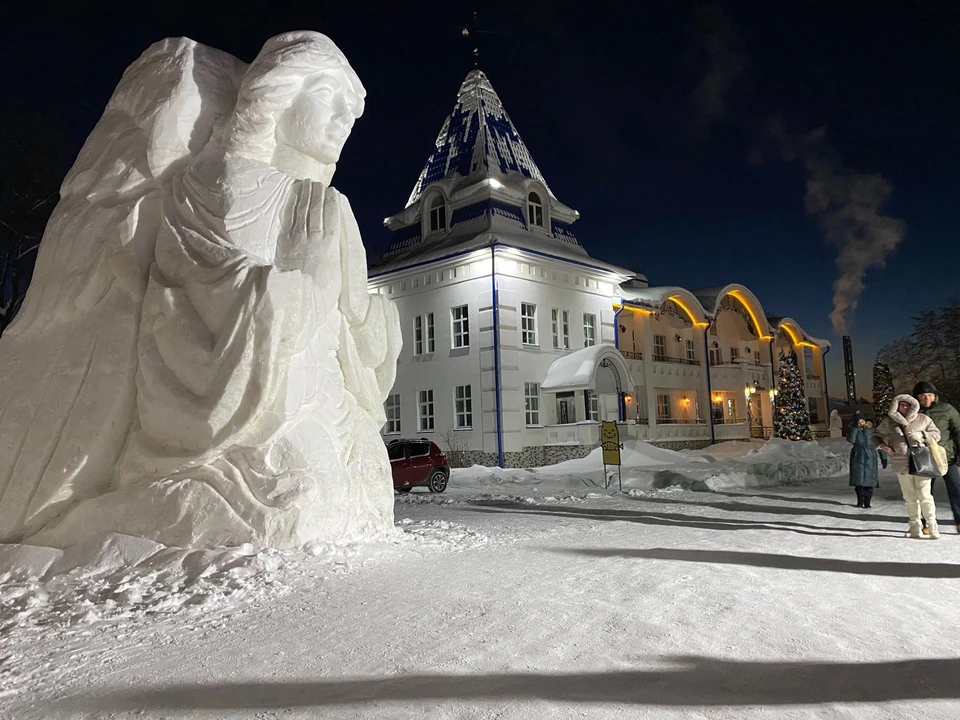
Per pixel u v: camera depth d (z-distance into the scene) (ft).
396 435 103.30
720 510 39.83
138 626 16.97
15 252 92.48
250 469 24.26
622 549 26.17
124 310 26.05
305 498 24.20
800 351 168.86
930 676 12.48
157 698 12.25
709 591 19.15
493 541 28.71
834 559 23.70
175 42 29.99
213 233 25.98
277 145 29.84
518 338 93.61
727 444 121.70
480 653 14.21
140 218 26.86
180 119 28.45
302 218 27.73
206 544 23.24
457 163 109.19
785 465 63.21
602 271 107.24
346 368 29.96
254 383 23.56
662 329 133.08
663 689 12.01
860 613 16.78
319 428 26.66
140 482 24.49
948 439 28.99
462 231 101.09
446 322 97.50
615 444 56.85
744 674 12.69
